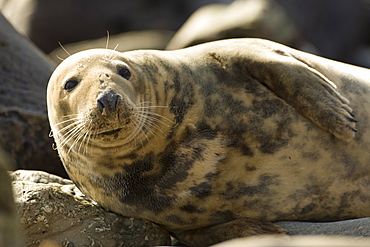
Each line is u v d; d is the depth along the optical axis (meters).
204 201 16.84
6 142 23.62
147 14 52.56
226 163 16.75
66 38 49.25
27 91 25.03
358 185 17.09
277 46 17.89
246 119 16.97
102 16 50.75
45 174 19.02
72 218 17.06
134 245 17.17
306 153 16.91
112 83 16.05
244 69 17.39
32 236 16.61
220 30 40.53
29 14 48.97
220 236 16.94
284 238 15.20
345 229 15.67
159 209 17.00
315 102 16.73
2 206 11.20
